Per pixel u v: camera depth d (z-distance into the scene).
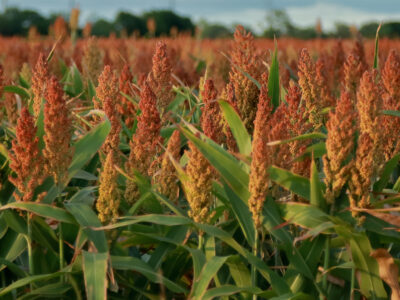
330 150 2.47
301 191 2.67
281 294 2.66
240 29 3.52
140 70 6.59
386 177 2.84
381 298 2.72
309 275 2.69
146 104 2.86
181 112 5.00
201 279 2.51
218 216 2.87
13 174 3.01
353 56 3.94
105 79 3.49
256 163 2.45
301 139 2.79
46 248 2.97
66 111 2.61
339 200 2.70
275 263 3.02
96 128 2.86
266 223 2.63
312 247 2.74
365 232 2.71
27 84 5.78
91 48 5.68
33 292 2.69
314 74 3.23
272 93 3.51
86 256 2.52
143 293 2.78
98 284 2.43
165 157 2.86
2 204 2.95
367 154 2.45
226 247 3.03
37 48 7.45
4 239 2.97
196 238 3.14
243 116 3.52
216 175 2.79
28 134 2.56
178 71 6.30
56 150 2.59
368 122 2.51
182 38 13.11
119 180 3.29
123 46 7.79
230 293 2.61
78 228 2.80
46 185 2.85
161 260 2.85
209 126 2.88
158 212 2.98
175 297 3.11
